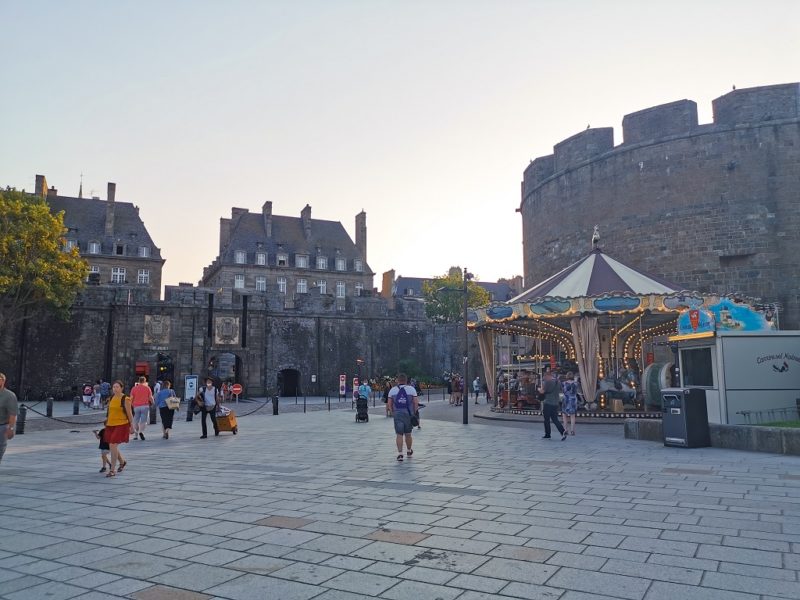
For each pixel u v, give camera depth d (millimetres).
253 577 4746
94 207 67812
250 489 8508
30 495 8336
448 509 6945
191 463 11430
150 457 12500
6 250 36719
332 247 78438
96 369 43500
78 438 17438
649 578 4547
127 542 5824
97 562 5199
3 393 9102
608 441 14125
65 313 41719
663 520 6270
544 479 8852
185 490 8547
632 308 20422
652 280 23750
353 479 9148
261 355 47469
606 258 25141
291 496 7910
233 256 72625
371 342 52969
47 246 38656
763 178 29469
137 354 43531
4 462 12016
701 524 6082
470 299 67562
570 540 5594
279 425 21062
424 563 5008
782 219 28906
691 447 12430
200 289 46188
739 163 29984
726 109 31016
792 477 8625
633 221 32656
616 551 5234
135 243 66688
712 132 30688
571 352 26328
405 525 6254
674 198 31375
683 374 15570
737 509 6703
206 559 5234
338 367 51406
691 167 31094
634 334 26250
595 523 6203
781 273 28641
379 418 24406
